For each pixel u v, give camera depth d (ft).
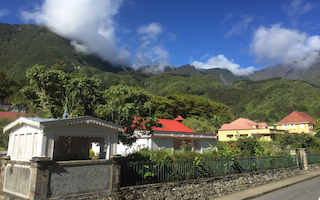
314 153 84.84
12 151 27.40
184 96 267.18
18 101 73.46
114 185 25.93
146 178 30.04
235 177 43.01
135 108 44.93
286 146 109.29
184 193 32.73
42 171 21.01
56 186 21.67
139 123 47.24
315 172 72.64
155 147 74.33
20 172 23.93
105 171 25.57
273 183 52.16
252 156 51.62
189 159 36.50
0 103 204.64
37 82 47.83
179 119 180.14
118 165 26.73
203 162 38.86
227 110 277.03
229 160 44.50
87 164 24.20
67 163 22.66
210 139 97.04
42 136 21.88
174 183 31.73
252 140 66.28
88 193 23.67
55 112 47.16
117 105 46.21
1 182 26.84
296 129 223.92
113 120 43.70
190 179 35.19
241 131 173.17
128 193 26.81
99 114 44.24
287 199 36.60
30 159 22.93
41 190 20.67
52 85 47.91
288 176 61.77
